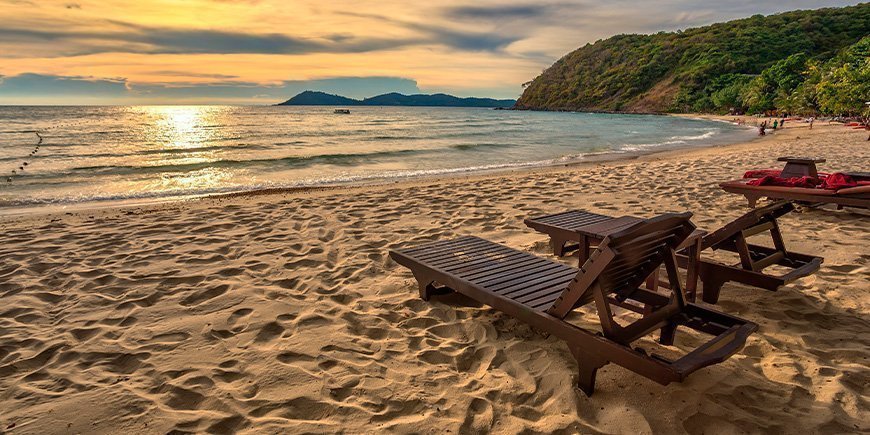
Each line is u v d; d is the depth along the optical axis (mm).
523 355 3674
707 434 2758
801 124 58312
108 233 7352
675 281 3367
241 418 2914
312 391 3199
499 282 4043
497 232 7328
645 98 148250
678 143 31078
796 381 3270
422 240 6926
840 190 7367
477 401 3107
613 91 166375
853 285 4879
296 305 4621
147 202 11172
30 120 69750
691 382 3262
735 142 31281
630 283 3402
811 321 4156
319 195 11352
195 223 7941
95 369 3486
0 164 19531
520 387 3260
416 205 9359
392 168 18781
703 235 4680
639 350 2893
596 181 12148
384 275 5465
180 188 13734
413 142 32500
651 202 9344
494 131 47500
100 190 13438
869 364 3469
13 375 3412
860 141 26203
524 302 3580
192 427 2828
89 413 2953
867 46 75125
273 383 3291
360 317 4363
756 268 4516
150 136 38812
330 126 59156
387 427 2840
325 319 4316
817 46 131375
